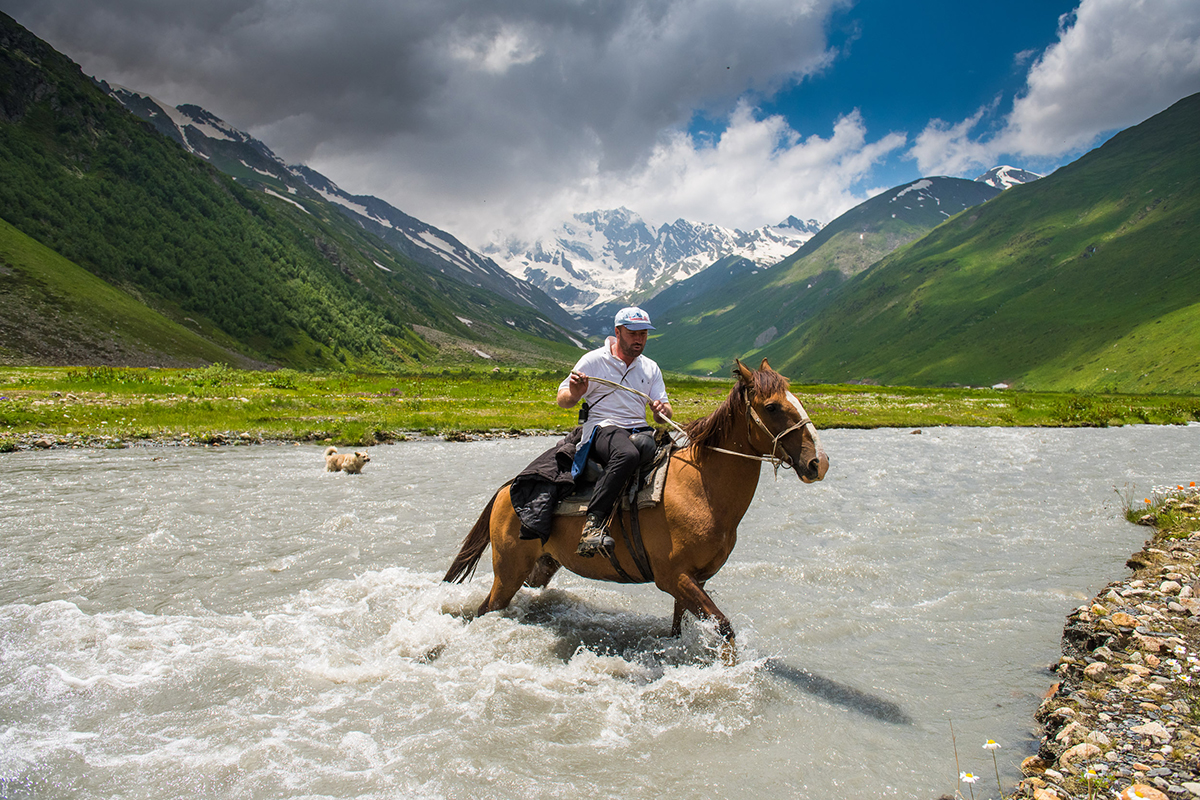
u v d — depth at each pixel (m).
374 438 20.92
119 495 11.74
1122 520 11.12
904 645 6.26
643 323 5.79
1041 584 7.91
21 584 7.22
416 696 5.00
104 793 3.74
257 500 11.71
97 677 5.13
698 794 3.92
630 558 5.76
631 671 5.52
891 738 4.62
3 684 4.99
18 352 102.06
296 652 5.68
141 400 28.05
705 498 5.46
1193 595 6.60
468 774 4.02
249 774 3.95
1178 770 3.81
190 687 5.02
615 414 5.88
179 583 7.41
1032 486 14.53
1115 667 5.27
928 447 22.39
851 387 74.69
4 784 3.78
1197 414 41.16
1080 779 3.80
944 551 9.34
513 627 6.30
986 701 5.17
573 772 4.11
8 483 12.58
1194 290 179.38
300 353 172.50
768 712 4.93
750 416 5.28
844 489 14.23
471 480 14.17
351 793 3.81
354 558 8.54
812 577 8.21
